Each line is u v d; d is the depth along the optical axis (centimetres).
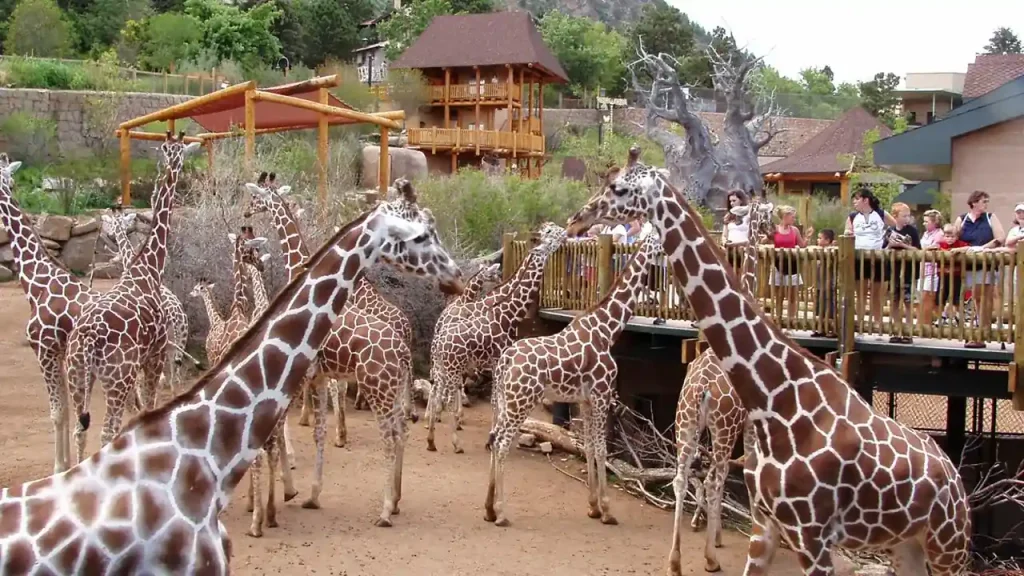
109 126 2444
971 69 2156
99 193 2028
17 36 3406
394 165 2347
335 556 723
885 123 4212
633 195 545
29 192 1967
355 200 1525
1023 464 1001
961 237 968
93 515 373
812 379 545
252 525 756
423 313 1386
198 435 405
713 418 745
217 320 947
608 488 988
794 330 884
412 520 824
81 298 808
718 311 543
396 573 700
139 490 383
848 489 530
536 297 1120
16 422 1019
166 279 1351
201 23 4062
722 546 831
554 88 5450
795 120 4469
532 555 761
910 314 826
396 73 3634
